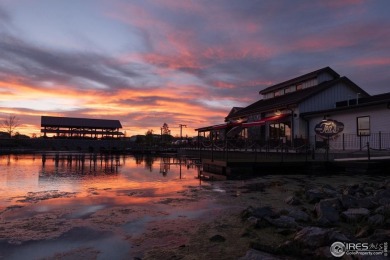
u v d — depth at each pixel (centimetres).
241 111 3366
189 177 1670
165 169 2209
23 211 811
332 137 2136
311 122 2333
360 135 1947
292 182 1375
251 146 2498
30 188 1230
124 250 532
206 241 561
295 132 2389
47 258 502
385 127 1794
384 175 1571
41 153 5034
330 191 974
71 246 554
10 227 665
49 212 799
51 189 1200
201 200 959
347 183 1320
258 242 532
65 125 7075
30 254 519
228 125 2778
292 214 687
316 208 720
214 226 658
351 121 2014
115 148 6181
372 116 1877
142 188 1225
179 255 498
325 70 2684
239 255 488
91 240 584
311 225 621
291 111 2422
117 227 664
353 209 705
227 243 546
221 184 1343
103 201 945
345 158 1753
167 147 6128
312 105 2397
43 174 1795
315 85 2691
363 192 972
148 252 517
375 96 2278
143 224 685
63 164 2647
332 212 676
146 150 5394
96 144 6831
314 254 447
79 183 1394
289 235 566
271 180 1461
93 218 738
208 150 3170
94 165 2561
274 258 443
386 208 679
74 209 832
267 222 635
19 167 2302
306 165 1783
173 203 912
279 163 1762
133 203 912
